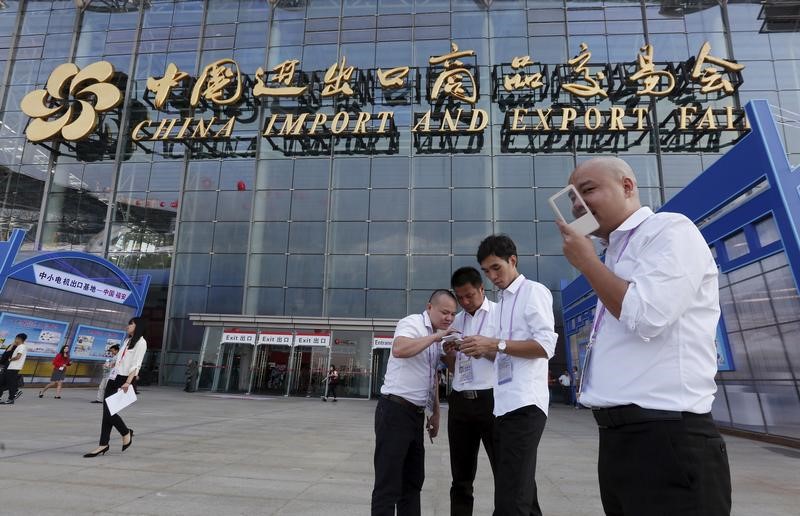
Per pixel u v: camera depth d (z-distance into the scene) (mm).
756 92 20766
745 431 9727
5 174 24016
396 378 2918
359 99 22969
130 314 20406
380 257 20859
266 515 3574
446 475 5262
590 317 16234
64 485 4152
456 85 21297
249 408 13383
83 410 10586
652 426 1356
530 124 21578
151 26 25938
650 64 20781
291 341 19016
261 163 22578
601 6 23109
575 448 7605
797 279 7938
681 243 1395
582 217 1516
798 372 8375
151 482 4414
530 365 2742
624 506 1400
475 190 21188
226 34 25234
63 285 17281
